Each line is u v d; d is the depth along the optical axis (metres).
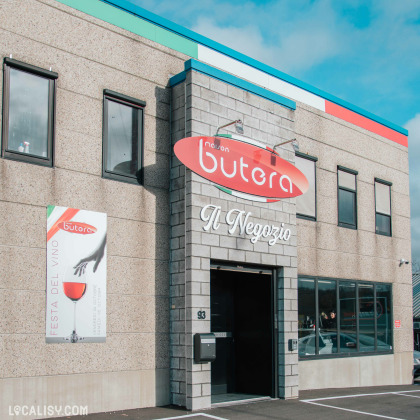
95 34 10.52
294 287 12.37
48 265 9.27
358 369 15.20
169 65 11.66
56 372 9.17
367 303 15.95
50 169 9.55
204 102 11.15
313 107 15.19
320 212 14.86
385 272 16.80
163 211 11.08
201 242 10.65
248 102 12.02
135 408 10.13
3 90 9.13
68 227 9.61
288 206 12.52
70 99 9.99
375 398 12.22
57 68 9.88
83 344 9.56
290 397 11.88
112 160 10.53
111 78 10.65
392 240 17.28
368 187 16.67
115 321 10.05
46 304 9.17
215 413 9.95
